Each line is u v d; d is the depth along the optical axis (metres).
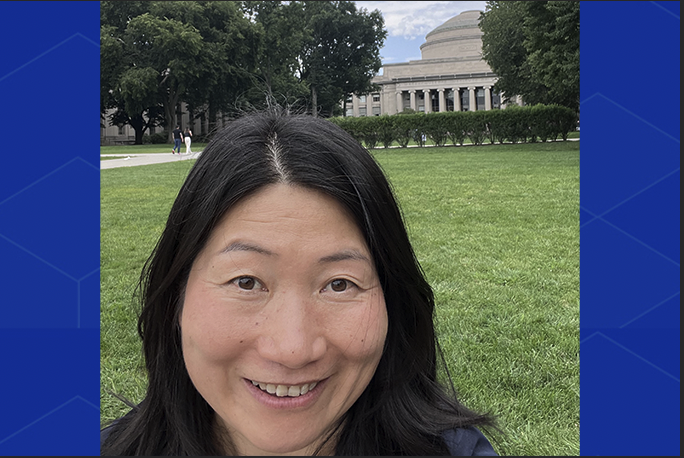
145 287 1.28
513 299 4.67
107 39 39.59
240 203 0.94
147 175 14.61
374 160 1.07
